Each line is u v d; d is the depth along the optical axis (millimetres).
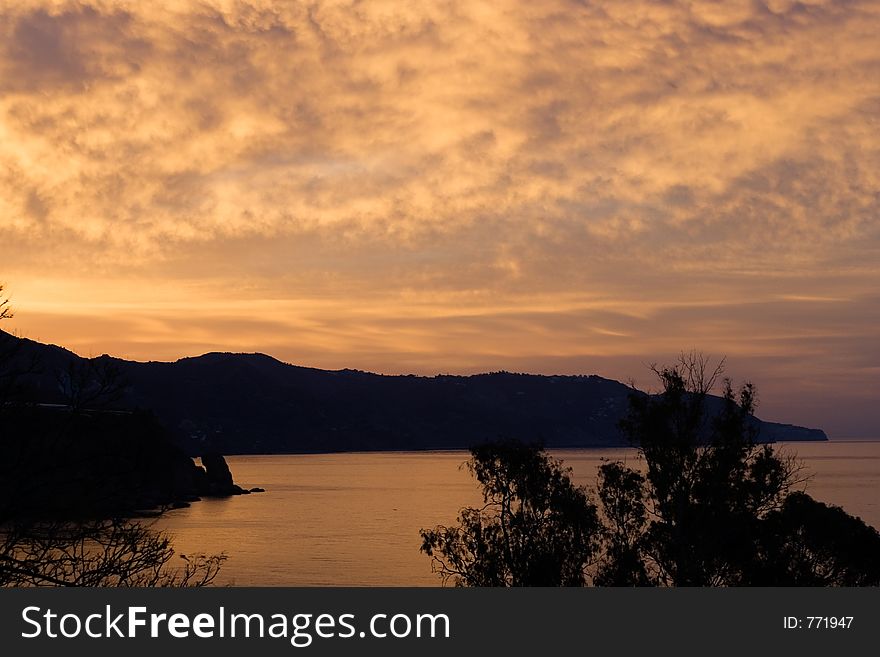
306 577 94688
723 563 33031
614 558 33469
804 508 35531
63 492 15625
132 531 16188
